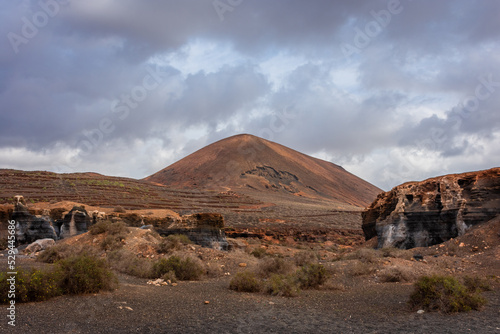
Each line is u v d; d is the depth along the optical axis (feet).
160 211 123.34
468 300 36.99
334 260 81.05
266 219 316.81
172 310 36.81
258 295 47.70
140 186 450.71
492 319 32.76
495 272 57.41
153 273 60.49
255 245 147.33
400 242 96.84
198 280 60.34
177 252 73.72
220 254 76.95
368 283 56.24
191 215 115.75
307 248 160.04
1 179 347.97
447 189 92.38
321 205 564.30
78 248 74.84
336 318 34.76
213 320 33.14
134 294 43.93
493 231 75.51
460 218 86.48
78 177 420.77
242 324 31.91
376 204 126.72
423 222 94.43
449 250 76.33
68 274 41.70
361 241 219.82
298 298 45.65
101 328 28.86
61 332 27.14
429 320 32.99
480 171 90.17
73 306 35.55
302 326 31.55
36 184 347.97
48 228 104.37
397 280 57.06
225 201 438.40
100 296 41.01
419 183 100.73
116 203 320.91
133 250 76.84
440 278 39.47
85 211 110.22
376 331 29.76
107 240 79.15
